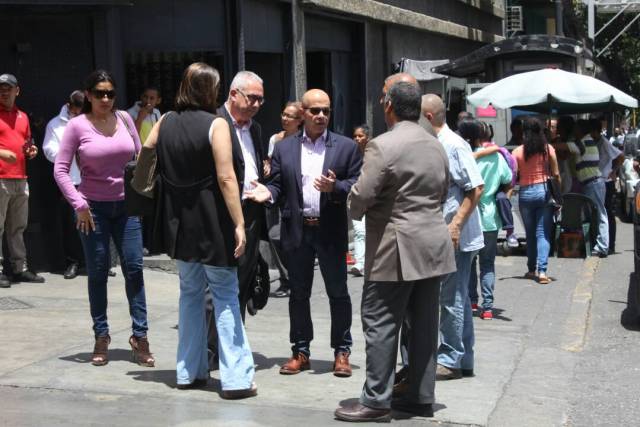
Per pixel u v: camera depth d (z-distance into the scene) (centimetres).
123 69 1238
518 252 1630
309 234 765
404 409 678
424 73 2011
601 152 1598
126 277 778
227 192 663
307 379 761
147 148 680
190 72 680
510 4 3650
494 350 897
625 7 3919
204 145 666
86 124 752
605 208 1598
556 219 1581
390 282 644
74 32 1202
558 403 731
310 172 765
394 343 652
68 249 1179
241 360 695
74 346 842
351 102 1822
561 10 2827
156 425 636
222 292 692
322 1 1542
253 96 729
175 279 1206
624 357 889
